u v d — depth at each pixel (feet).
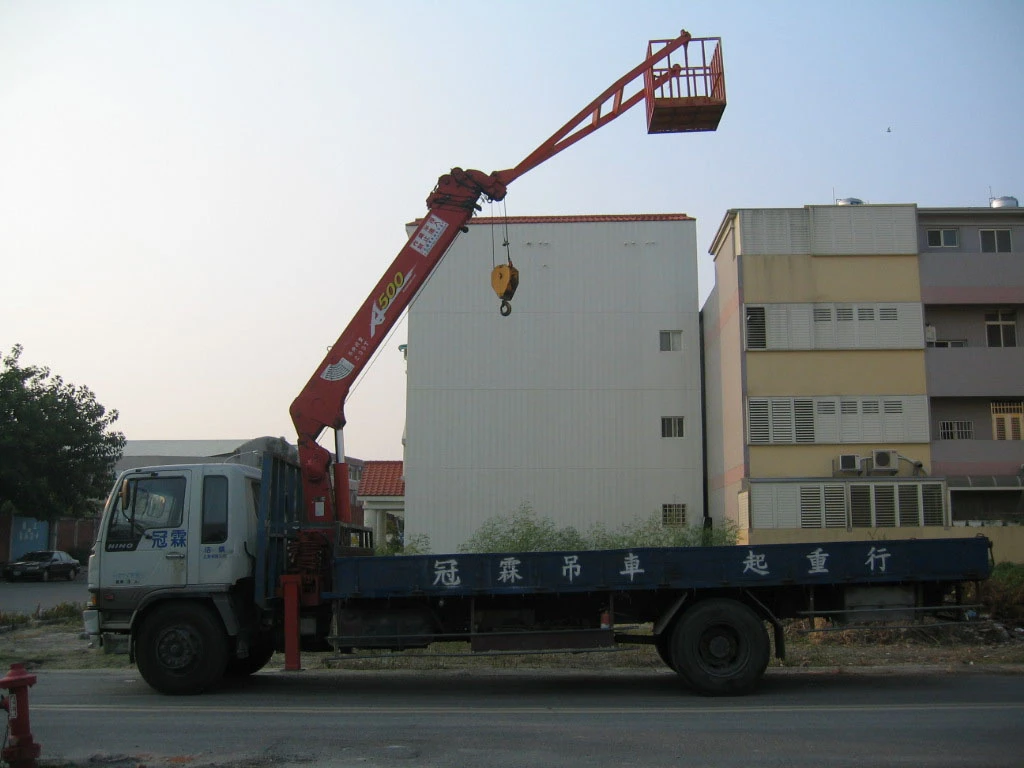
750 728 26.68
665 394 104.94
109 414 136.26
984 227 94.48
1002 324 94.73
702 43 41.91
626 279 106.22
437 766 22.39
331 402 38.37
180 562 34.53
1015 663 40.42
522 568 34.35
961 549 34.78
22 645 52.01
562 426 104.42
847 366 90.58
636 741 25.02
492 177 40.86
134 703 32.24
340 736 26.02
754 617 33.47
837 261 91.86
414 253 40.04
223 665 34.17
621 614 34.86
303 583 35.29
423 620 34.88
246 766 22.61
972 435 93.04
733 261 94.43
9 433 122.62
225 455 40.04
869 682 35.68
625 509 103.24
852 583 34.47
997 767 21.99
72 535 165.27
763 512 88.33
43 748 24.75
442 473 103.76
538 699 32.65
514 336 105.50
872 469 88.43
